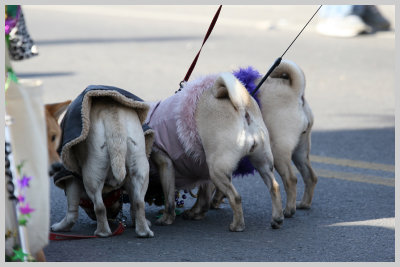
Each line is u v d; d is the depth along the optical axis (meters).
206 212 5.99
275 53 15.14
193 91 5.38
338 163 7.80
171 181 5.59
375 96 11.45
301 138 6.02
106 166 5.00
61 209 6.04
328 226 5.64
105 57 14.66
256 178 7.27
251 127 5.22
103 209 5.13
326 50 15.70
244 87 5.27
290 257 4.85
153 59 14.46
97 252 4.87
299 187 6.95
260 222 5.75
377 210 6.14
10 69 3.96
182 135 5.36
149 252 4.90
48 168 4.17
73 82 11.92
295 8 22.11
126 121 5.00
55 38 17.14
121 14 21.67
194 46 16.05
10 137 3.82
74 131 4.87
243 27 19.06
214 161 5.23
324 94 11.54
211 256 4.84
